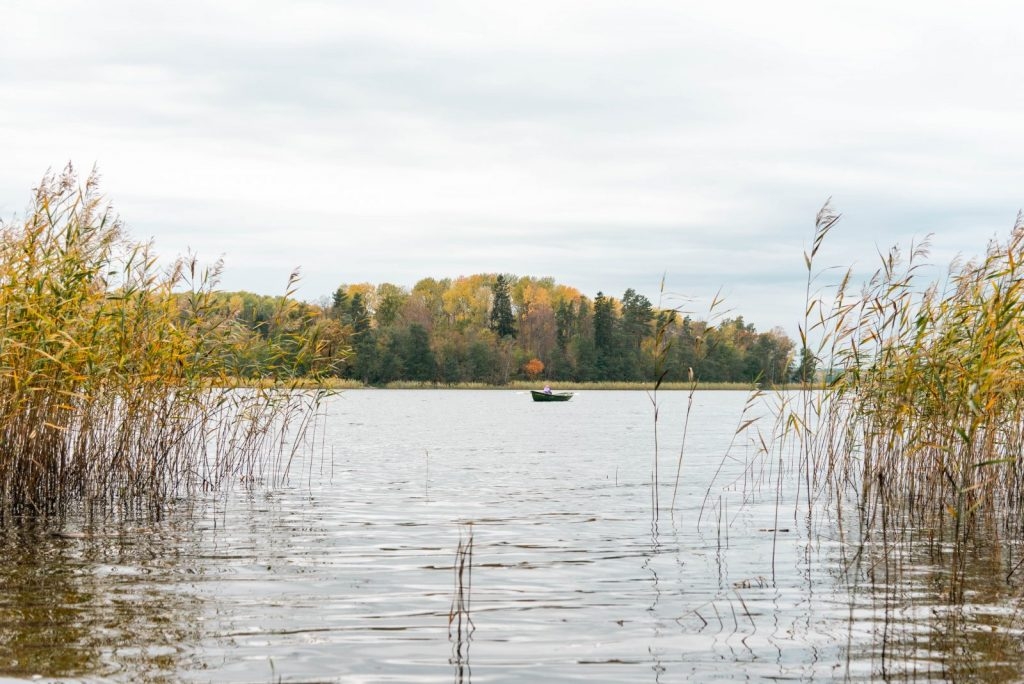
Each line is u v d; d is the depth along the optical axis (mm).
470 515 12242
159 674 5535
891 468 12828
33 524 11008
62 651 5957
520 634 6484
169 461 14461
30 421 11453
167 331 13336
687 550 9742
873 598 7555
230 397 15258
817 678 5535
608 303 116000
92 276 11727
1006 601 7434
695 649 6133
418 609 7152
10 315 10711
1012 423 11719
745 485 15227
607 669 5711
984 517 10930
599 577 8375
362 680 5473
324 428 32812
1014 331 9602
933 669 5703
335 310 94125
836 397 13344
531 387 108312
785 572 8586
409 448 24328
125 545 9727
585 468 19078
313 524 11328
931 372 10789
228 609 7078
